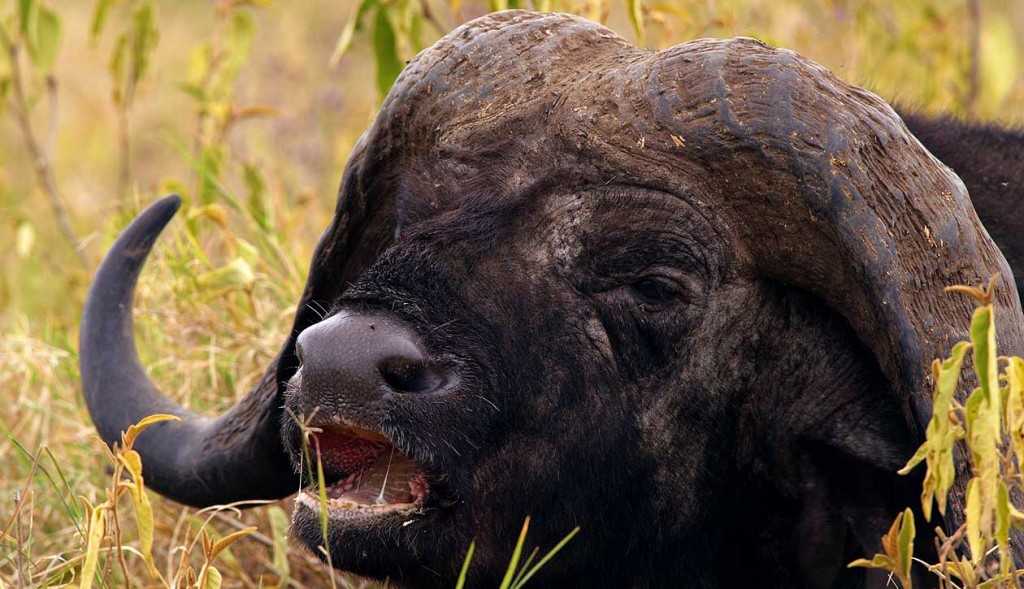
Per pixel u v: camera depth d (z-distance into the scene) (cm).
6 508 1770
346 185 1379
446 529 1202
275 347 1869
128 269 1554
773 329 1251
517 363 1189
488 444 1188
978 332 993
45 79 2488
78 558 1328
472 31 1325
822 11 2939
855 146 1143
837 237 1148
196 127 2567
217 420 1487
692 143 1189
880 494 1255
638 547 1312
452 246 1188
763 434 1283
